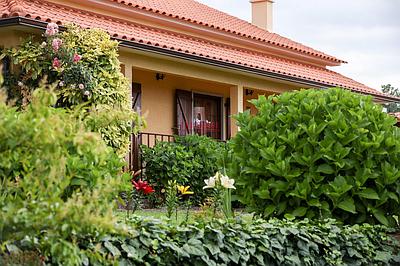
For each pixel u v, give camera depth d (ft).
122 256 15.60
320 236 21.04
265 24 76.23
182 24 55.26
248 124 24.81
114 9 50.21
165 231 16.97
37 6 42.65
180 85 54.60
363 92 63.46
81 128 12.37
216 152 45.11
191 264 17.15
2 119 11.43
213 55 49.52
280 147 23.40
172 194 27.43
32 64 35.14
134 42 41.01
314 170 23.04
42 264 13.15
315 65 70.64
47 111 11.59
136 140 43.98
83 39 36.58
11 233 11.98
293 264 19.83
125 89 37.76
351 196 23.11
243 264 18.26
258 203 23.88
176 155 43.39
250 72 50.93
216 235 17.71
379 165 23.63
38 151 11.94
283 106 24.94
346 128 23.17
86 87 35.27
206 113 57.52
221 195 23.12
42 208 11.49
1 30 36.32
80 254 13.03
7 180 12.75
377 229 23.22
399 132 24.81
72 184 14.67
